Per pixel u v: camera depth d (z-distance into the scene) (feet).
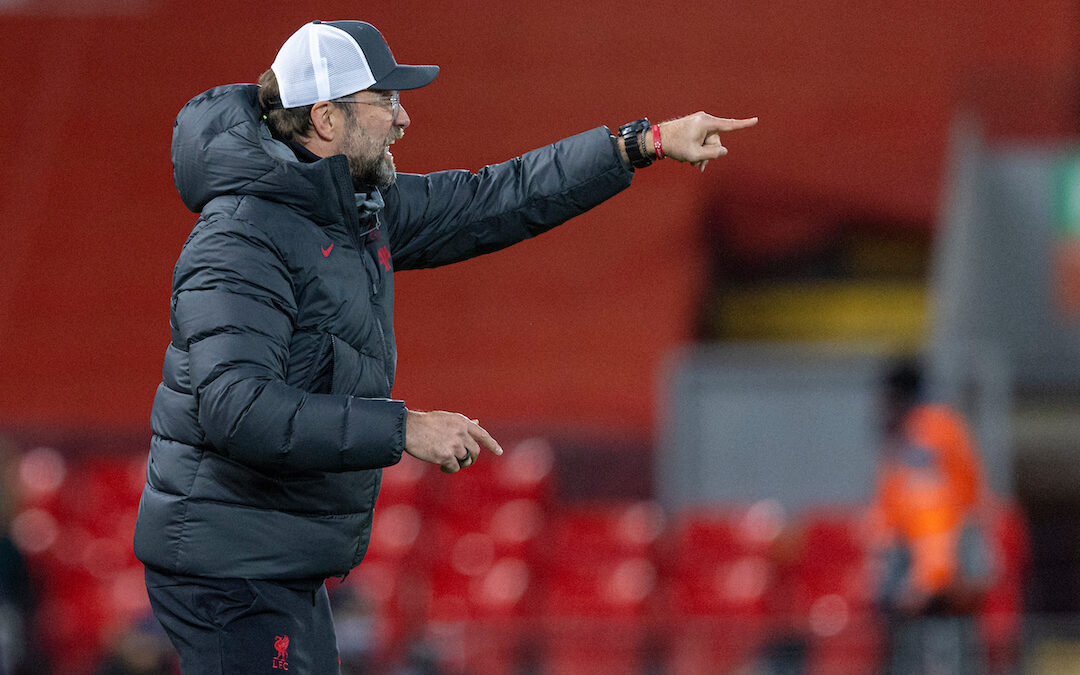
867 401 95.76
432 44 154.30
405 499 93.91
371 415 24.14
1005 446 96.94
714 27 151.33
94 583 90.89
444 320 135.95
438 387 133.18
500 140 149.89
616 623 61.31
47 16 157.89
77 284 140.26
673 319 134.72
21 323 137.39
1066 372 102.58
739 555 86.28
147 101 153.07
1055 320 103.19
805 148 143.02
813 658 59.72
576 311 135.44
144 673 59.93
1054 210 103.81
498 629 61.41
